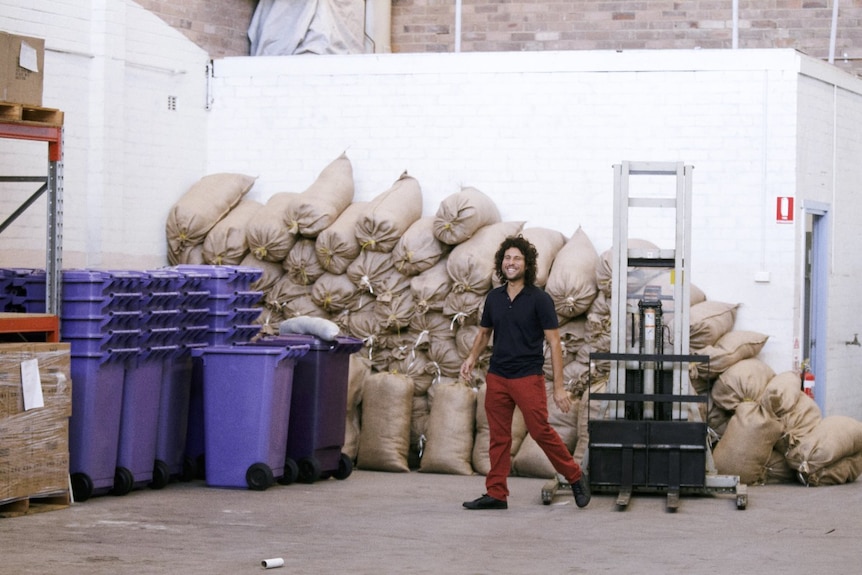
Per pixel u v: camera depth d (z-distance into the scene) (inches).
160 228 505.4
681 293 380.8
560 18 617.6
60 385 337.1
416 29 629.3
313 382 400.8
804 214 480.4
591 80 486.3
